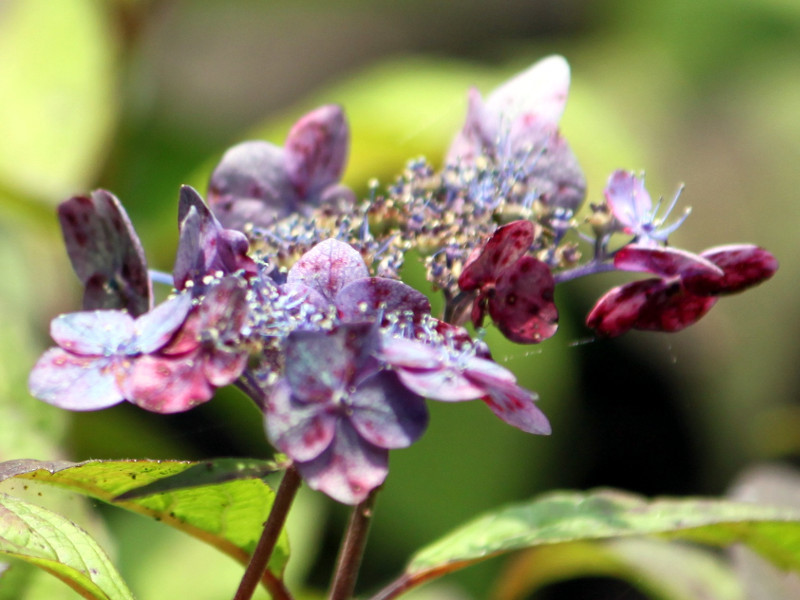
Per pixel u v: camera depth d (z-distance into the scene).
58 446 0.75
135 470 0.65
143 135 1.10
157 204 1.06
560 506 0.71
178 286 0.63
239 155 0.68
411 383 0.62
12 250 0.99
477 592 1.08
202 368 0.62
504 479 1.12
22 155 0.98
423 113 0.97
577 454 1.33
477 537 0.70
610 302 0.65
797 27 1.38
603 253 0.66
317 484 0.61
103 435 0.91
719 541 0.72
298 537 0.86
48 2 1.04
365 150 0.98
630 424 1.36
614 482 1.35
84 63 1.02
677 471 1.36
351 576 0.66
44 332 0.97
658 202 0.66
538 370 1.21
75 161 0.99
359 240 0.66
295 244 0.66
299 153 0.68
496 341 1.10
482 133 0.68
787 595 0.77
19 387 0.75
